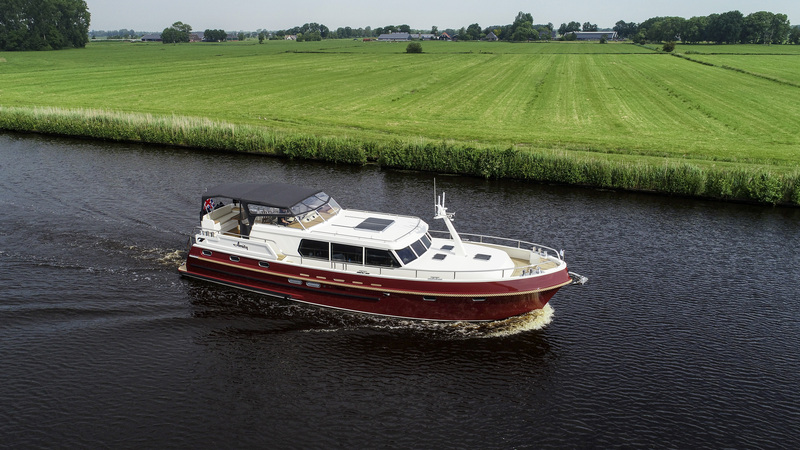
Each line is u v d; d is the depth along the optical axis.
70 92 74.81
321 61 129.75
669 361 18.36
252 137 47.81
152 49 179.00
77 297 21.31
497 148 42.69
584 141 48.53
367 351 18.78
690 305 22.02
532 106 68.38
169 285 22.73
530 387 17.06
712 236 29.77
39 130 54.03
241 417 15.43
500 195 37.00
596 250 27.42
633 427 15.41
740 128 54.59
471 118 60.94
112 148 48.66
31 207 30.75
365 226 21.59
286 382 17.03
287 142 46.38
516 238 28.78
